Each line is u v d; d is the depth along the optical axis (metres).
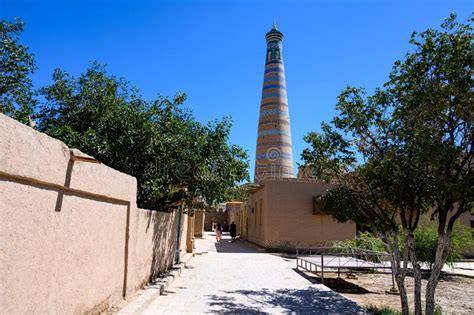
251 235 24.89
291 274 11.89
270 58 36.75
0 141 2.87
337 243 15.84
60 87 10.36
